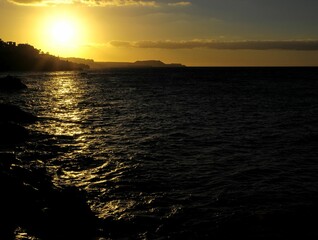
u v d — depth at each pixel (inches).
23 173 628.7
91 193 661.9
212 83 5059.1
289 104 2336.4
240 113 1898.4
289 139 1202.0
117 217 556.1
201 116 1777.8
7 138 1067.9
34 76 7047.2
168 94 3189.0
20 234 436.1
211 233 508.1
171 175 780.0
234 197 644.7
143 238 492.1
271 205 607.2
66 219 506.6
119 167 839.7
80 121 1583.4
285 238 494.0
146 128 1413.6
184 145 1101.1
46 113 1840.6
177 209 589.6
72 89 3799.2
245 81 5585.6
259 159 930.7
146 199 634.8
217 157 951.0
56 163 861.8
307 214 569.9
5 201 496.4
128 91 3560.5
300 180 749.9
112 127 1433.3
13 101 2374.5
